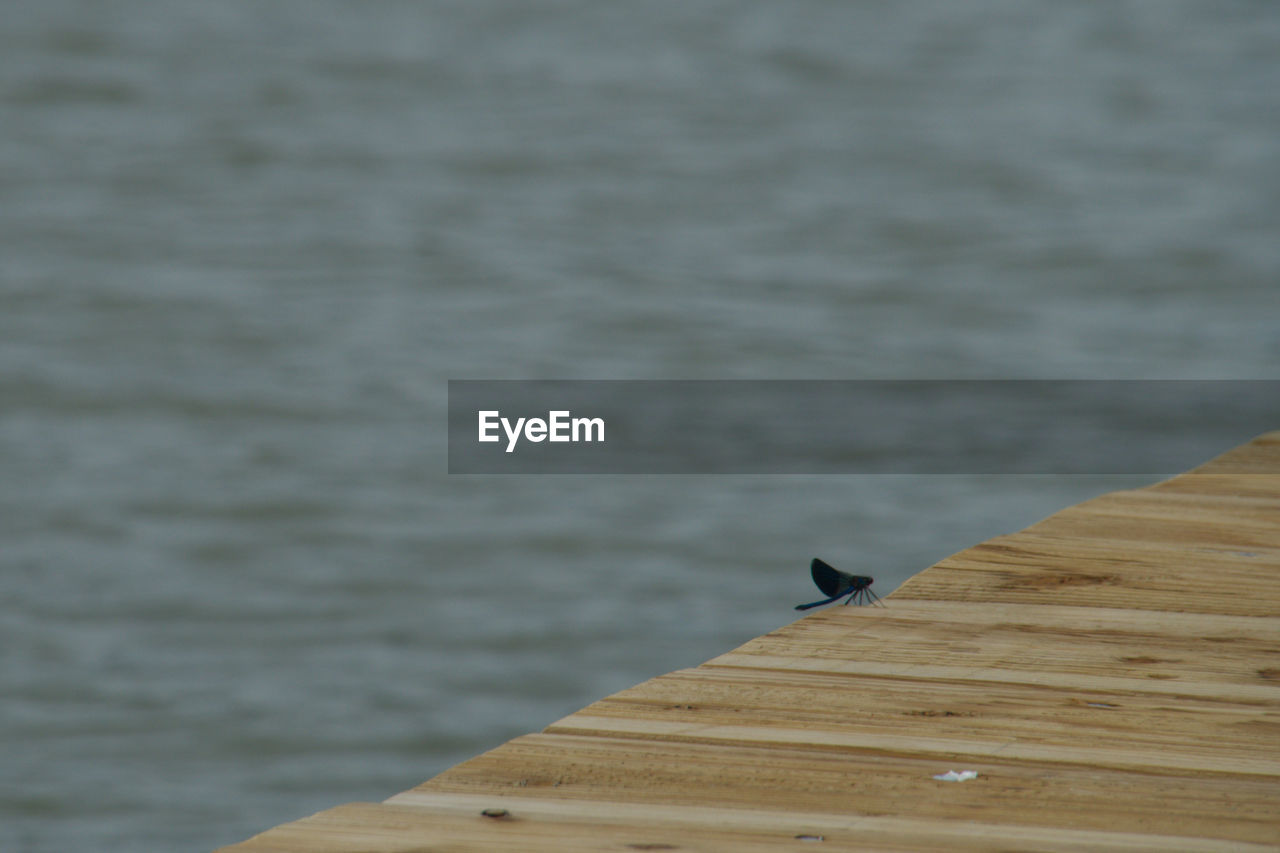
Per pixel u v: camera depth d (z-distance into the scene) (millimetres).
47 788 9367
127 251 26312
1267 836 2053
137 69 45156
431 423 17375
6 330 20906
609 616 11922
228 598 12398
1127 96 45812
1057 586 3412
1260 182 33844
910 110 43812
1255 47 53969
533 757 2367
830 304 23344
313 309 22781
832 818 2111
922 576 3490
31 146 35656
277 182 33344
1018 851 1992
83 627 11883
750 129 41000
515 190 33156
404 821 2090
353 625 11883
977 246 27484
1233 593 3346
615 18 57812
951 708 2613
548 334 21500
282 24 53969
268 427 17125
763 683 2746
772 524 13844
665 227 29438
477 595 12422
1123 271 25391
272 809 9250
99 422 17234
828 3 60844
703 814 2125
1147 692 2701
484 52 51438
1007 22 58406
